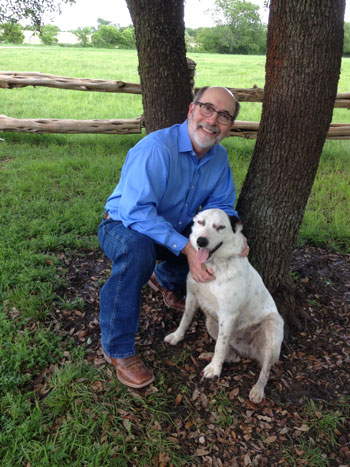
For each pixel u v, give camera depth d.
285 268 3.25
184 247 2.55
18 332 2.81
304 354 2.97
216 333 2.97
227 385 2.64
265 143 2.83
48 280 3.48
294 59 2.45
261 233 3.07
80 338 2.90
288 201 2.92
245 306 2.79
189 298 2.87
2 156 6.75
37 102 11.09
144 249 2.47
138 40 3.74
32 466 1.97
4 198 4.94
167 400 2.46
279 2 2.39
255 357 2.90
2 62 20.78
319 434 2.31
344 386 2.67
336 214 5.02
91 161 6.56
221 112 2.51
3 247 3.86
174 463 2.08
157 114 3.94
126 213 2.52
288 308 3.26
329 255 4.31
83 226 4.49
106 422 2.25
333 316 3.34
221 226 2.51
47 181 5.62
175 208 2.83
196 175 2.77
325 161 7.26
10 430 2.12
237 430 2.31
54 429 2.20
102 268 3.79
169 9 3.57
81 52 33.59
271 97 2.66
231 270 2.62
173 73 3.78
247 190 3.09
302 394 2.59
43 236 4.13
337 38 2.38
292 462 2.15
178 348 2.94
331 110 2.62
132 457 2.10
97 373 2.58
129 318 2.52
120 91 7.82
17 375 2.48
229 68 24.17
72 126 7.46
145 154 2.53
